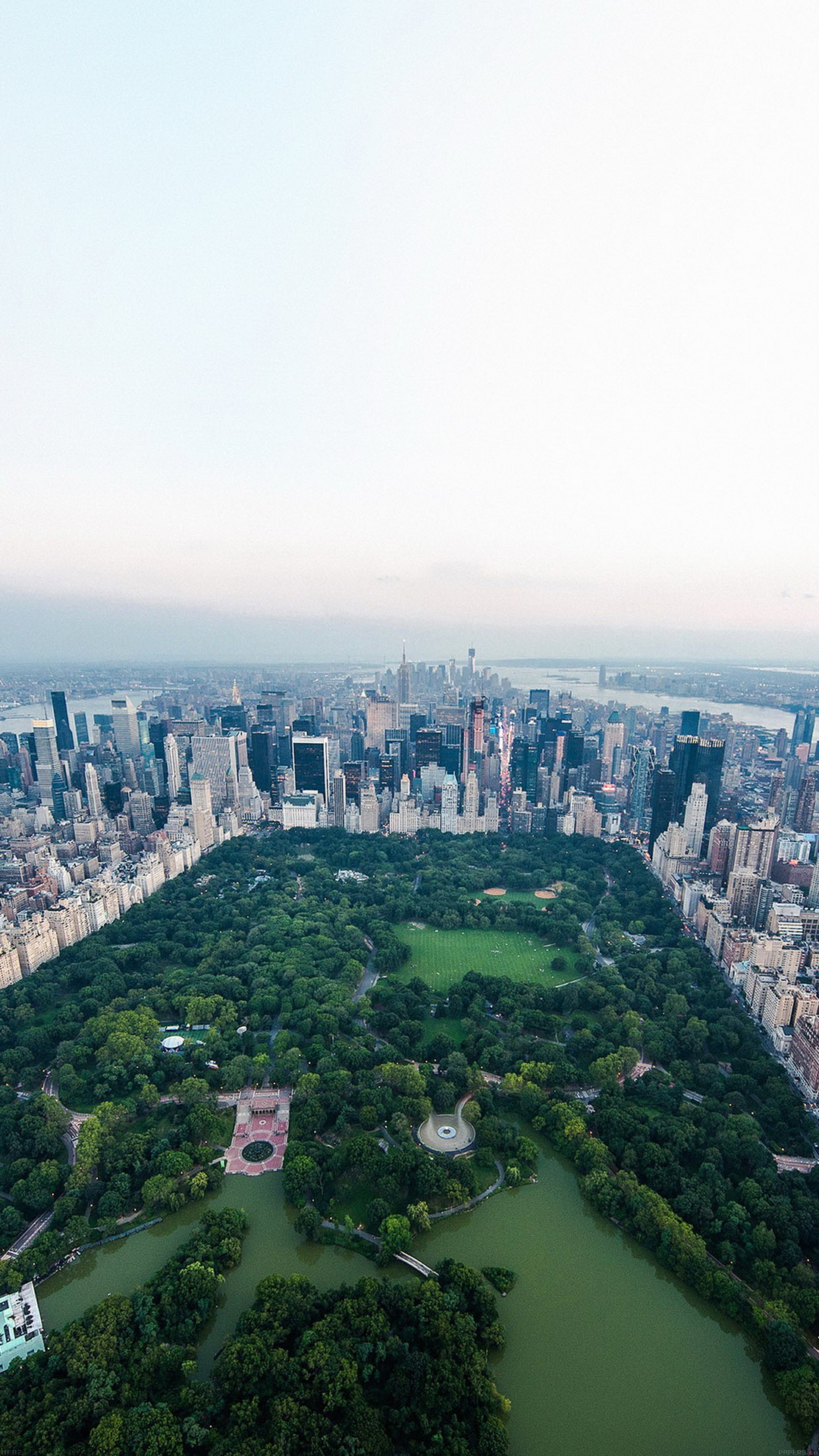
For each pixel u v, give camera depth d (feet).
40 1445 607.37
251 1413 636.89
